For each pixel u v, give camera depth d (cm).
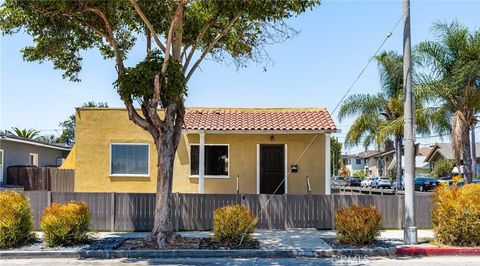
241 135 1888
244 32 1448
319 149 1869
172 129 1260
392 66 3553
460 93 2225
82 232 1269
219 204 1517
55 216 1233
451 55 2252
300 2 1143
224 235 1241
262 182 1881
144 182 1853
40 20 1259
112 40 1278
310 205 1525
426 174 6906
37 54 1362
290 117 1930
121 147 1864
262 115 1964
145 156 1866
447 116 2392
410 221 1251
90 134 1864
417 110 2420
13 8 1232
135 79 1182
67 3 1169
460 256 1155
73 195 1503
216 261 1103
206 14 1336
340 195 1527
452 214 1206
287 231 1473
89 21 1301
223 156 1892
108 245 1237
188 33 1397
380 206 1531
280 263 1070
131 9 1364
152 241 1225
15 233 1225
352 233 1225
